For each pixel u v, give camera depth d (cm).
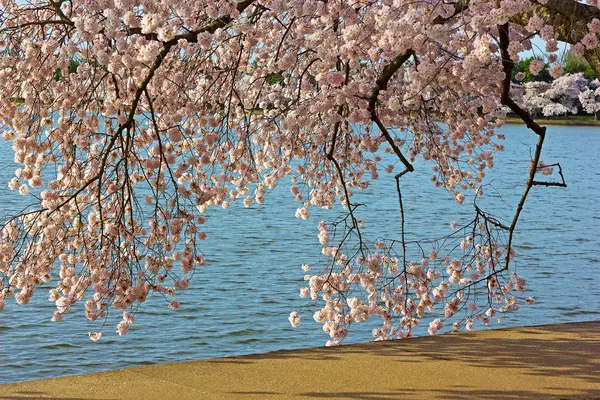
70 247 571
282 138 678
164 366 506
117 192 566
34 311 1055
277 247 1620
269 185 728
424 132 797
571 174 3906
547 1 466
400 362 518
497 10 455
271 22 628
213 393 452
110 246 546
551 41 475
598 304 1129
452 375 489
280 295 1174
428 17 498
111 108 564
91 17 516
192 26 581
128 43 514
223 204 669
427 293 671
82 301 1101
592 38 466
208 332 984
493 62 534
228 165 650
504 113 816
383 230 1956
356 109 586
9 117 584
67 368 851
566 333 595
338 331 623
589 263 1491
